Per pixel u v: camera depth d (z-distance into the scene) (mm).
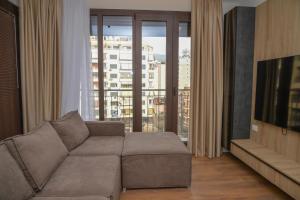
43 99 3076
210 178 2568
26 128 3043
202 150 3338
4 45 2641
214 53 3227
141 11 3328
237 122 3186
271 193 2244
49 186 1535
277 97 2502
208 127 3322
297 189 1889
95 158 2055
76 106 3238
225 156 3334
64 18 3111
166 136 2824
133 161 2227
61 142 2047
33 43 2971
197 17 3182
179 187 2340
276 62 2512
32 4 2934
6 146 1409
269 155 2512
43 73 3051
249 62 3121
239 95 3146
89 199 1338
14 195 1241
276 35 2627
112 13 3295
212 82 3281
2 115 2594
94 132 2857
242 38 3068
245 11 3043
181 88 3590
